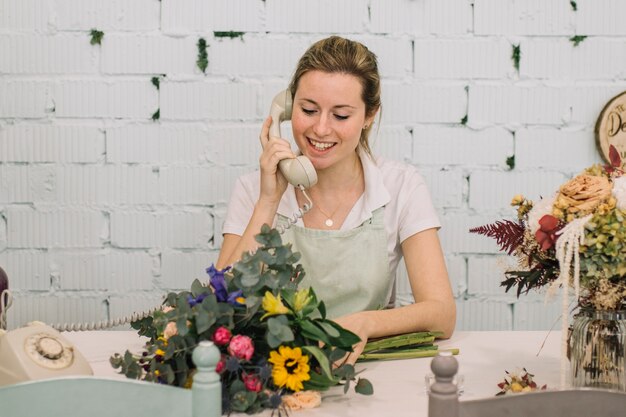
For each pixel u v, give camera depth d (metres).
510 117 2.22
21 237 2.23
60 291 2.24
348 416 1.14
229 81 2.20
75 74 2.20
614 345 1.23
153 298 2.25
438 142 2.22
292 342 1.18
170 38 2.19
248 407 1.13
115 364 1.21
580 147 2.22
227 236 1.85
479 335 1.65
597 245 1.17
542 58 2.21
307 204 1.67
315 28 2.19
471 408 0.91
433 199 2.24
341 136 1.66
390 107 2.21
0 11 2.17
